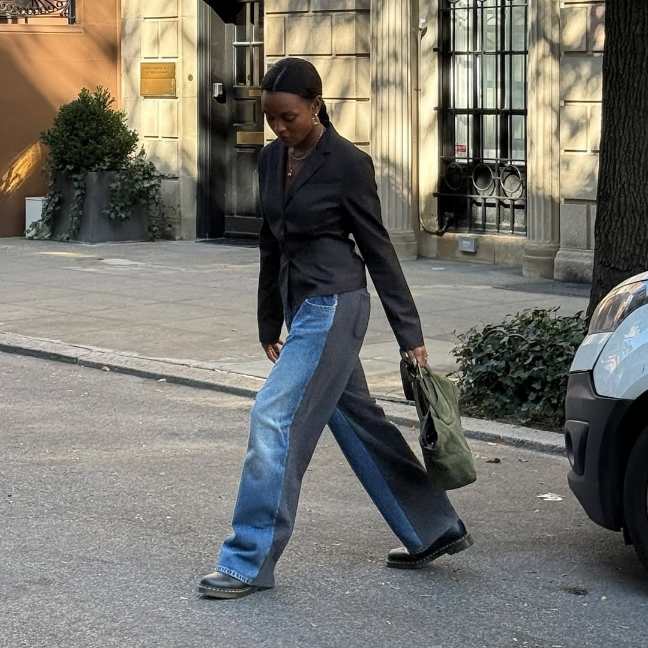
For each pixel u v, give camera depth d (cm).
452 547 554
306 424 516
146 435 802
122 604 514
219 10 1789
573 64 1394
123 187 1780
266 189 527
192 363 996
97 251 1689
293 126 509
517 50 1498
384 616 504
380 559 571
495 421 816
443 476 518
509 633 488
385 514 546
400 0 1559
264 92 512
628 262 820
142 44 1852
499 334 848
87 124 1772
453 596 527
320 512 642
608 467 529
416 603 518
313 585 537
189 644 474
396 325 521
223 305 1259
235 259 1614
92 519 627
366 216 518
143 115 1861
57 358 1041
